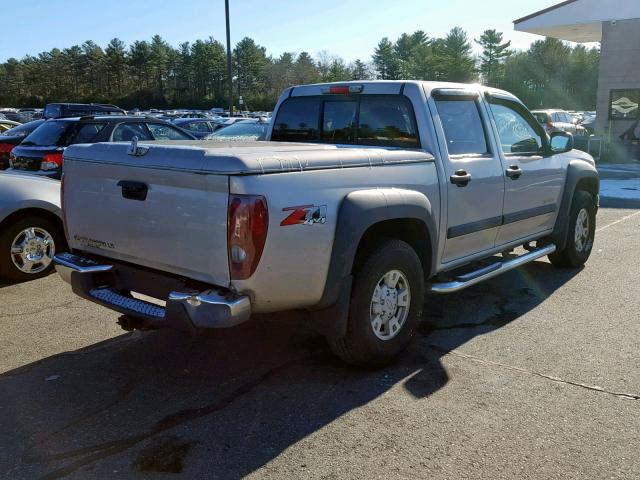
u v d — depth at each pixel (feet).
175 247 12.23
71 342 16.02
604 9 66.54
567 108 306.35
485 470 10.22
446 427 11.59
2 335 16.49
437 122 15.52
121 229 13.29
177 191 11.95
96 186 13.74
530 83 314.14
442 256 15.80
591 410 12.23
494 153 17.34
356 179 12.94
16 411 12.32
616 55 67.97
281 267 11.66
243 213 11.03
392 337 14.25
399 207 13.52
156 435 11.39
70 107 71.97
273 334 16.48
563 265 22.79
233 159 11.10
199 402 12.71
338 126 17.28
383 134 16.21
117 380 13.75
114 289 13.94
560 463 10.41
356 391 13.12
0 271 21.01
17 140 43.32
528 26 72.69
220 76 373.20
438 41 319.27
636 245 27.09
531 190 19.01
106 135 32.53
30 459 10.61
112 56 388.16
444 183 15.23
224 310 11.36
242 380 13.74
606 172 57.57
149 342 15.98
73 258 14.53
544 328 16.83
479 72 320.29
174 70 392.06
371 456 10.65
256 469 10.30
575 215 22.00
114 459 10.61
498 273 17.63
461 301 19.25
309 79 340.59
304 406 12.48
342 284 12.72
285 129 18.60
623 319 17.49
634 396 12.82
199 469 10.30
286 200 11.51
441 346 15.61
